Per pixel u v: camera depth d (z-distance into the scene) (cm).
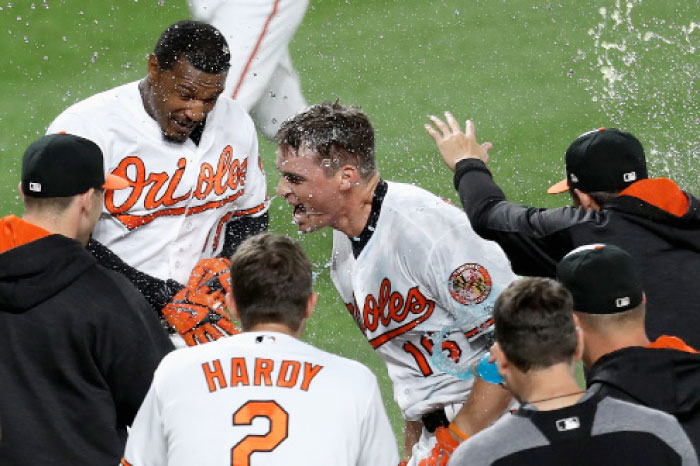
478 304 1354
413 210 1370
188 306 1612
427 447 1468
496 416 1250
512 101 3172
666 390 1088
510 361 1027
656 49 3403
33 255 1213
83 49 3456
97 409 1242
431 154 2914
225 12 2519
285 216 2619
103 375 1245
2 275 1202
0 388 1213
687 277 1324
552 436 971
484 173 1462
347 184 1352
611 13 3662
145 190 1612
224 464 1027
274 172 2812
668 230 1332
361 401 1077
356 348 2189
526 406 1000
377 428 1090
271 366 1070
